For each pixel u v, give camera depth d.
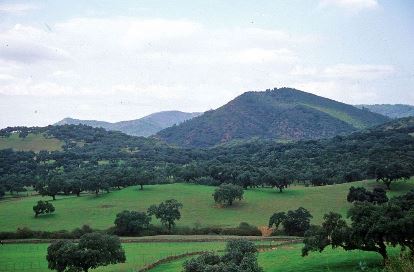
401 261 25.62
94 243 78.12
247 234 117.25
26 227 127.00
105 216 143.75
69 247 76.94
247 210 144.00
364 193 133.50
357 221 65.06
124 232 122.50
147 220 124.88
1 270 82.75
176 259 86.88
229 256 62.00
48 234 119.62
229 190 147.50
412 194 80.12
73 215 146.75
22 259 92.38
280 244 94.94
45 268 84.06
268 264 72.88
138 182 184.88
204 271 55.38
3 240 115.19
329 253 77.00
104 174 194.25
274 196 159.12
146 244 106.12
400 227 58.19
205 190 175.62
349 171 173.62
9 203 170.50
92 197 172.62
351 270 62.09
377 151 196.62
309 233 71.75
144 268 78.19
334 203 141.50
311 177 180.25
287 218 115.81
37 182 195.00
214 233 120.62
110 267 84.12
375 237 61.25
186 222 134.00
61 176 198.50
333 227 67.00
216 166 195.75
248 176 175.12
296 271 65.69
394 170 145.50
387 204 64.50
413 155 177.75
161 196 167.50
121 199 165.88
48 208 146.00
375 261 65.56
